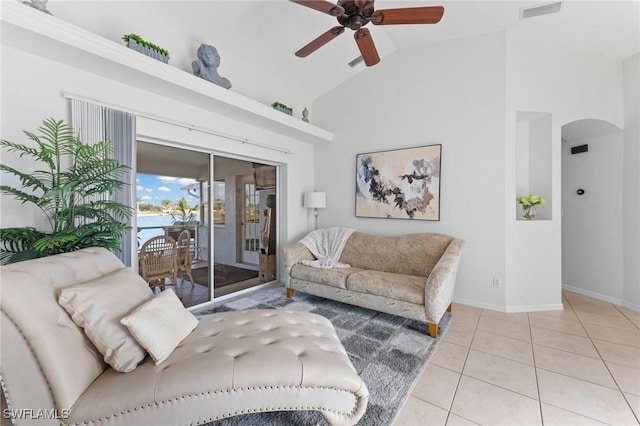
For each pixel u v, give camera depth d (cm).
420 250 324
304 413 154
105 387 114
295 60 370
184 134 292
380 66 397
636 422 147
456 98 338
